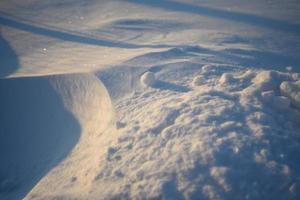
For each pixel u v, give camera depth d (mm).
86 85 4211
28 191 3016
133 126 2973
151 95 3535
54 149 3865
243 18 6594
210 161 2246
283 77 3303
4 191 3527
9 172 4016
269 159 2211
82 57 5336
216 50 4773
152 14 7492
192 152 2357
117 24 6941
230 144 2363
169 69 4082
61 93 4434
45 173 3203
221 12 7184
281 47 4883
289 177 2055
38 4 9234
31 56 5824
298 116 2771
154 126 2824
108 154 2680
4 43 6660
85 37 6438
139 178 2303
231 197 2004
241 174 2121
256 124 2582
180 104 3070
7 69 5328
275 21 6184
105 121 3453
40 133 4312
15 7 9102
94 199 2238
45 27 7352
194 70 3980
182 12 7473
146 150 2564
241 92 3174
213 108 2879
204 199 2025
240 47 4902
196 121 2715
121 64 4387
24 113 4609
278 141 2365
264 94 2992
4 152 4379
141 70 4137
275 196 1974
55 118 4348
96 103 3932
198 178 2154
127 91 3752
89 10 8359
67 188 2561
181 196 2070
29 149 4215
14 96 4707
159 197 2102
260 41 5215
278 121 2707
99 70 4309
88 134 3562
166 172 2260
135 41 5836
